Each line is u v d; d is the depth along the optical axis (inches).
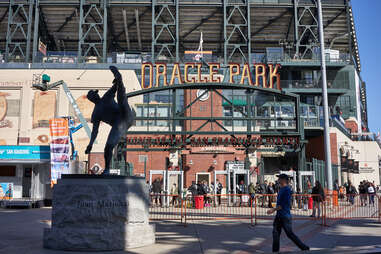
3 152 874.8
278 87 962.1
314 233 443.8
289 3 2153.1
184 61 1973.4
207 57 1967.3
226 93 1796.3
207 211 767.1
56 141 852.6
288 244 365.4
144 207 366.9
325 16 2213.3
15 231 456.1
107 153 377.1
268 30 2324.1
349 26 2191.2
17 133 1501.0
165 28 2263.8
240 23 2255.2
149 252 320.5
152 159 1331.2
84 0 2060.8
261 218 613.3
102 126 1486.2
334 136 1573.6
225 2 2108.8
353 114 2191.2
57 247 332.5
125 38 2402.8
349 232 452.4
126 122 392.5
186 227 503.5
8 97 1533.0
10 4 2059.5
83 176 345.7
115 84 401.1
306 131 1576.0
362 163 1958.7
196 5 2112.5
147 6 2098.9
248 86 924.0
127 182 354.3
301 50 2378.2
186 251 324.5
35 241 378.6
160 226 514.6
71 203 338.0
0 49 2442.2
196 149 1307.8
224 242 375.2
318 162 1066.7
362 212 744.3
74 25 2258.9
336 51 2118.6
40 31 2294.5
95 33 2341.3
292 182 919.0
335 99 2110.0
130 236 341.4
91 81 1547.7
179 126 1407.5
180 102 1736.0
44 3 2081.7
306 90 1963.6
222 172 989.8
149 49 2527.1
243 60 2082.9
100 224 334.0
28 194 949.2
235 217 630.5
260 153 1517.0
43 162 872.9
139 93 903.7
